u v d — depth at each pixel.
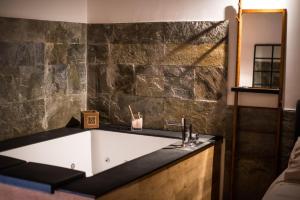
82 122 4.36
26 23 3.82
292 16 3.71
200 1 4.09
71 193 2.49
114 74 4.52
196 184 3.66
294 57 3.73
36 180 2.58
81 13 4.53
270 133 3.87
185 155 3.38
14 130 3.80
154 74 4.32
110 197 2.54
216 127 4.09
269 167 3.90
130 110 4.38
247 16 3.84
